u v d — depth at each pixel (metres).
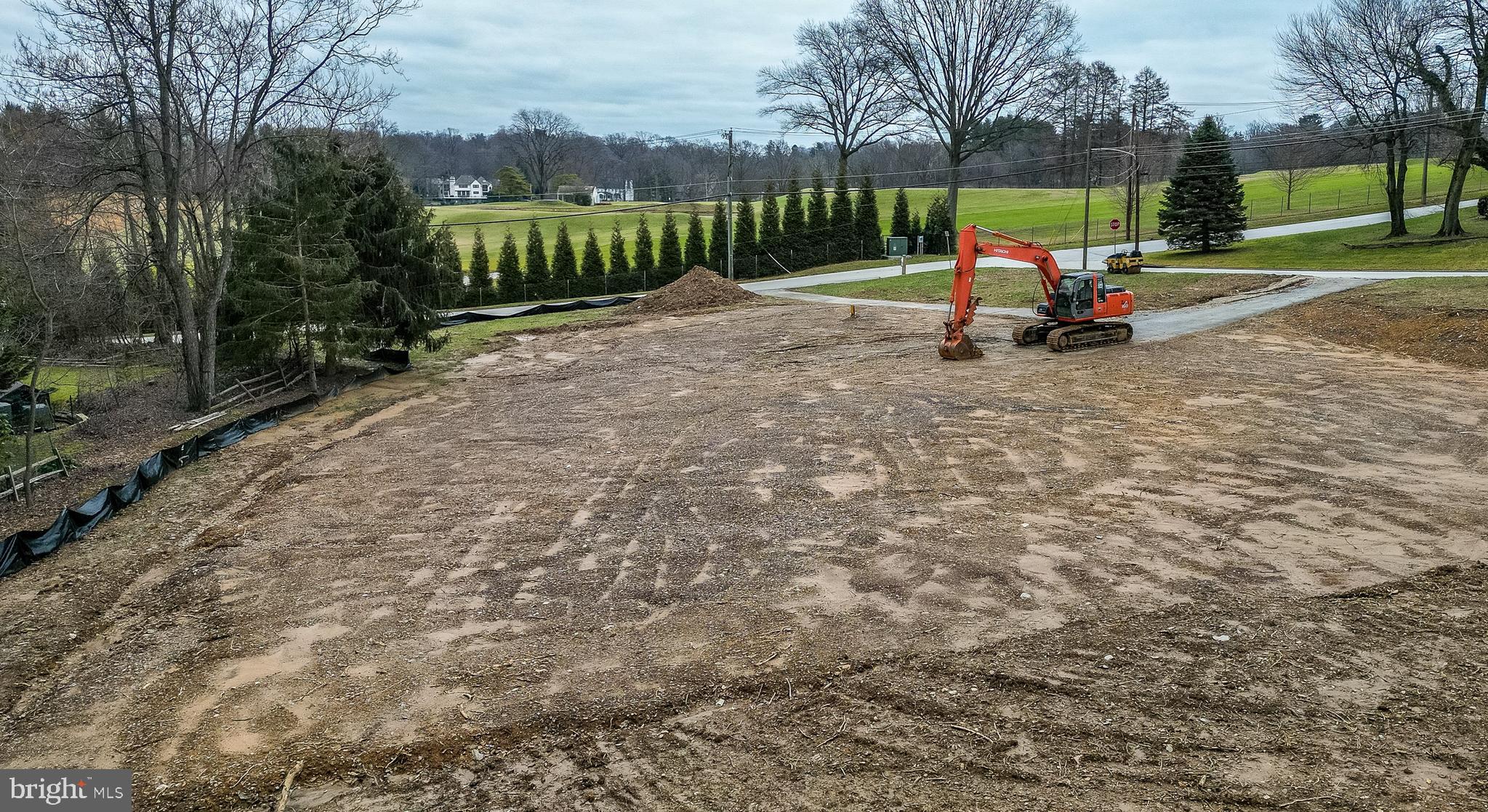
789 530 13.16
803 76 63.97
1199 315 28.97
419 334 28.45
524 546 13.21
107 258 26.14
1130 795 6.86
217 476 18.12
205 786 7.81
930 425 18.55
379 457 18.95
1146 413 18.55
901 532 12.79
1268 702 7.99
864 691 8.61
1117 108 83.56
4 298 22.66
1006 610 10.17
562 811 7.21
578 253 70.12
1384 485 13.79
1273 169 76.62
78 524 14.76
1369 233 45.69
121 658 10.45
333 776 7.85
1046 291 26.42
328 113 25.58
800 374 25.08
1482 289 26.00
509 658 9.81
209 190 24.61
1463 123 38.62
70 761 8.35
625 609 10.89
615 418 21.30
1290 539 11.89
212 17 23.25
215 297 24.45
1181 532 12.29
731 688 8.84
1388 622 9.44
